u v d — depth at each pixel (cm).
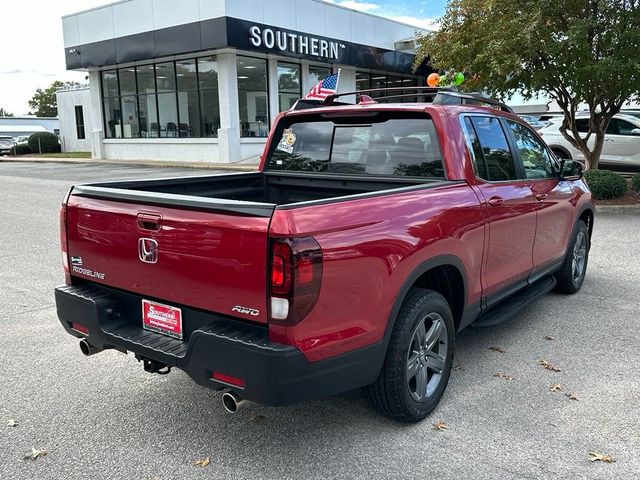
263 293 268
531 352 448
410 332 328
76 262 364
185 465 307
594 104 1201
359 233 292
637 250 782
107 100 2797
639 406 361
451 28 1309
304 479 294
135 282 326
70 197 365
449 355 366
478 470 297
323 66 2644
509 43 1092
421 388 345
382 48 2770
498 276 425
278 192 502
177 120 2511
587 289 612
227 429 344
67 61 2750
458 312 389
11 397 386
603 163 1484
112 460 313
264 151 507
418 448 319
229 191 481
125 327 337
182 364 294
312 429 342
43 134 3831
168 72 2486
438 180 395
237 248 274
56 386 402
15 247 865
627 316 527
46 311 564
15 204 1345
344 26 2553
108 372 425
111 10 2478
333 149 462
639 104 1223
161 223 303
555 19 1109
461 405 366
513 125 475
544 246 501
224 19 2083
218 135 2325
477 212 384
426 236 333
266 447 323
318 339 275
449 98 418
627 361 429
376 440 328
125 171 2173
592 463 302
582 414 352
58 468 306
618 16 1044
